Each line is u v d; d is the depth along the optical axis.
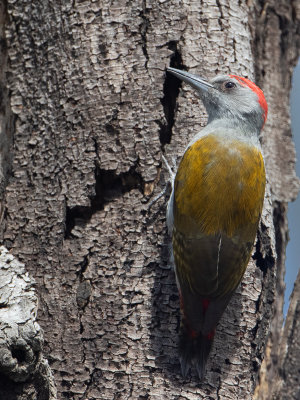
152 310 10.42
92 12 11.28
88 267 10.63
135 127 10.97
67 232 10.88
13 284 9.69
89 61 11.16
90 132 10.98
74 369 10.23
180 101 11.48
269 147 13.84
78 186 10.84
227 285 10.41
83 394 10.14
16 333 9.15
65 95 11.18
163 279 10.59
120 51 11.15
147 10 11.30
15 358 9.12
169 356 10.24
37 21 11.61
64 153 11.02
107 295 10.48
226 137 11.36
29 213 10.98
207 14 11.63
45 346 10.38
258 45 13.97
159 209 10.91
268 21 14.23
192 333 10.18
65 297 10.52
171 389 10.09
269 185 12.38
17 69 11.66
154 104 11.01
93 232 10.78
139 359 10.22
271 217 11.73
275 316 13.01
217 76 11.55
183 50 11.42
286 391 12.37
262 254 11.38
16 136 11.40
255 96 12.05
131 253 10.66
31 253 10.82
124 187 10.98
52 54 11.40
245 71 11.98
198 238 10.61
